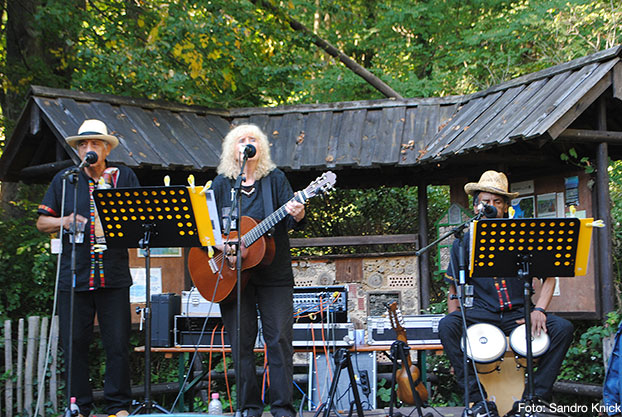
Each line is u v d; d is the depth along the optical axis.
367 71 9.45
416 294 6.44
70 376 3.83
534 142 5.18
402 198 8.15
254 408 3.88
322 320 5.23
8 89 8.77
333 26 11.32
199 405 6.21
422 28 11.01
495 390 4.40
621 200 6.95
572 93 5.12
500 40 9.83
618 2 9.05
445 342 4.36
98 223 4.18
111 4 8.91
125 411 4.16
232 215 3.86
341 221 8.12
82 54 7.72
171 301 5.57
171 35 8.06
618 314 5.13
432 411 4.81
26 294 6.45
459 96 6.57
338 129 6.56
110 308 4.20
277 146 6.52
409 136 6.34
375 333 5.29
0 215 8.38
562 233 3.76
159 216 3.71
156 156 5.92
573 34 9.20
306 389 6.27
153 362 6.50
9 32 8.91
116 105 6.33
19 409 5.59
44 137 6.37
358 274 6.54
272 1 9.20
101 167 4.32
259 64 8.85
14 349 6.11
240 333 3.58
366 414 4.70
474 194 4.70
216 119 6.84
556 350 4.13
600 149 5.37
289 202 3.77
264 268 3.86
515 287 4.43
